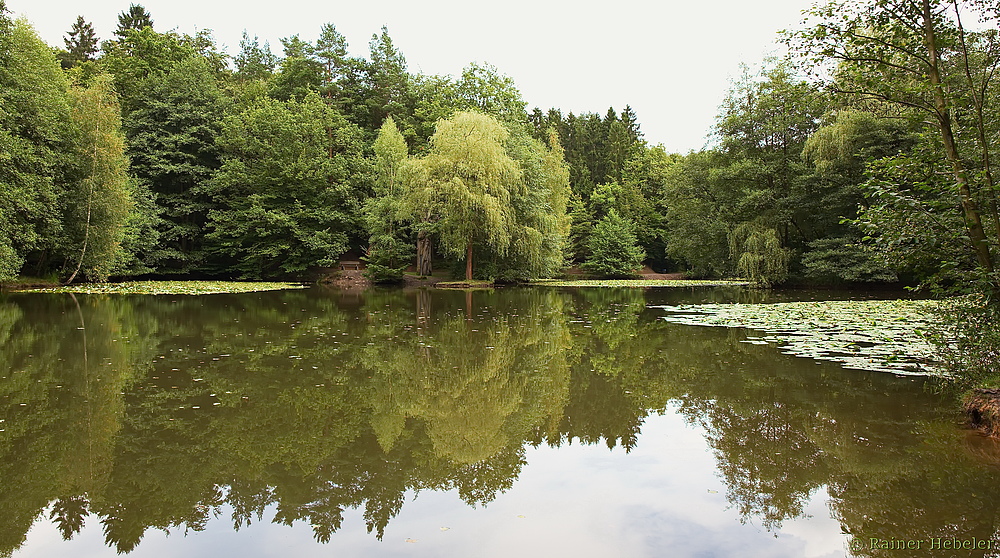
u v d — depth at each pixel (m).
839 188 20.39
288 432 5.28
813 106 6.02
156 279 30.80
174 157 30.45
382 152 30.83
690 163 27.44
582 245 47.66
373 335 10.94
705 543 3.21
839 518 3.51
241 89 39.25
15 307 15.22
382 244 29.61
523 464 4.53
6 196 17.27
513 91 36.97
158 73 31.75
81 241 21.62
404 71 41.75
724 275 33.00
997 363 5.10
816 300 18.45
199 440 5.01
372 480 4.23
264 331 11.31
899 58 5.45
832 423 5.41
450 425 5.57
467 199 25.34
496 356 8.98
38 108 19.67
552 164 35.66
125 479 4.18
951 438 4.93
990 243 4.66
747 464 4.44
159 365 7.93
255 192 30.72
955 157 4.91
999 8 4.86
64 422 5.41
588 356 9.00
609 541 3.24
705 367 8.05
